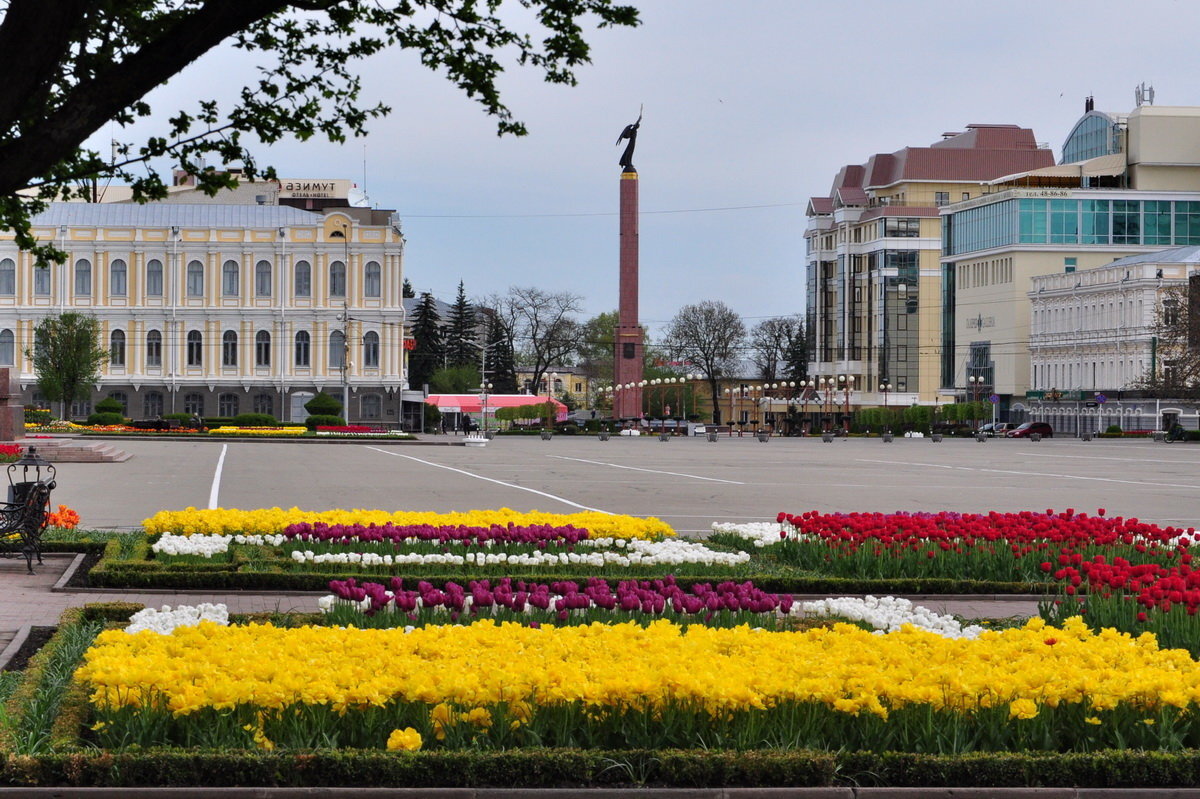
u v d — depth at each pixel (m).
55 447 56.81
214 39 9.69
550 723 9.45
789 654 10.73
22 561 21.55
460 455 70.69
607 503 35.84
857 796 8.86
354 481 44.62
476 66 12.20
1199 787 9.04
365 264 115.88
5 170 9.38
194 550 20.59
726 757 8.93
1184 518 32.94
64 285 114.50
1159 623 13.48
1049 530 20.88
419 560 20.02
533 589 13.99
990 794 8.93
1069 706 9.84
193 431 91.06
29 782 8.62
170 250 115.06
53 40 9.06
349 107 12.52
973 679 9.69
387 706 9.63
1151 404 117.81
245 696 9.26
